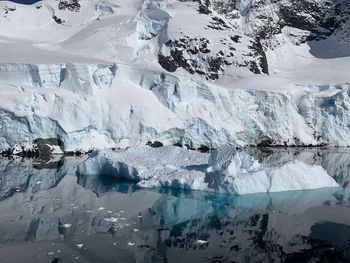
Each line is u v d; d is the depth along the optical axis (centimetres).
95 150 3919
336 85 6938
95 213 2684
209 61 6919
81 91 4834
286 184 3195
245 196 3061
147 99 5259
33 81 4806
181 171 3456
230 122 5728
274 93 6066
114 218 2588
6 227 2394
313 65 9231
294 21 10838
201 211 2777
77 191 3209
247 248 2173
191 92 5519
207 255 2078
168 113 5281
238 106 5888
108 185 3394
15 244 2152
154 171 3522
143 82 5475
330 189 3294
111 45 7231
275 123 6053
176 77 5431
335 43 10475
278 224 2542
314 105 6638
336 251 2145
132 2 9238
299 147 6134
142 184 3334
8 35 8100
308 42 10638
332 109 6569
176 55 6950
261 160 4656
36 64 4747
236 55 7056
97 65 5097
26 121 4428
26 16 8925
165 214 2706
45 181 3488
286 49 10150
